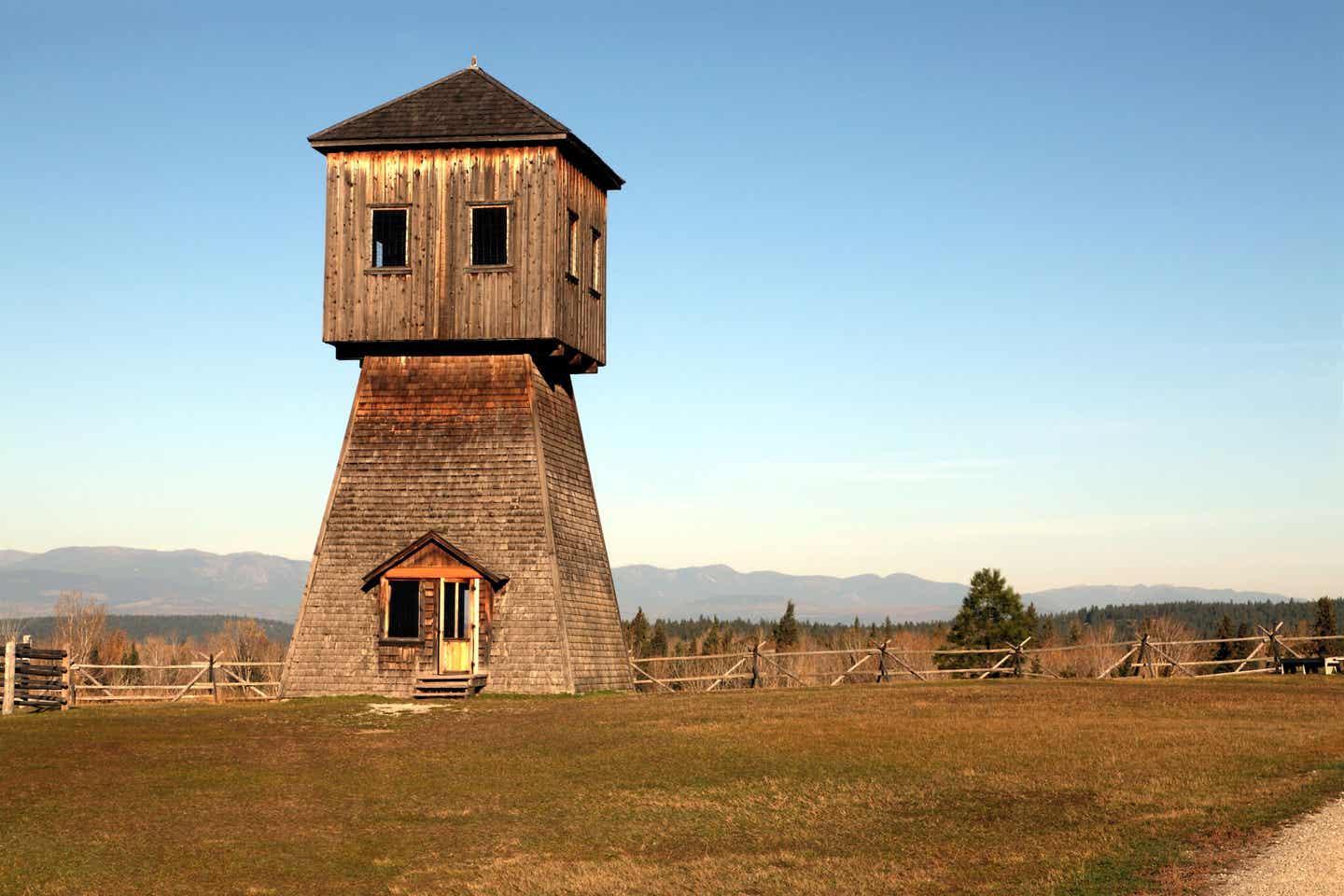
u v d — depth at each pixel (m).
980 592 81.00
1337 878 14.80
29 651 39.00
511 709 35.59
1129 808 19.36
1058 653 82.25
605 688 42.78
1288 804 18.72
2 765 26.84
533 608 40.97
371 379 43.91
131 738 30.59
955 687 38.03
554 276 42.50
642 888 17.08
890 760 24.58
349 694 40.97
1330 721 28.30
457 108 43.88
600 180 47.59
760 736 27.95
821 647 100.81
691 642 109.69
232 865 19.03
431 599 41.06
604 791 23.22
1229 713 29.92
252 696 43.41
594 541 45.69
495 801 22.86
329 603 41.84
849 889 16.36
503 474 42.44
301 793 23.92
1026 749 24.95
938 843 18.31
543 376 44.75
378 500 42.59
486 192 42.94
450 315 42.72
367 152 43.53
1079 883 15.70
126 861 19.27
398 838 20.39
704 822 20.53
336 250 43.44
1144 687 37.16
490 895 17.16
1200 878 15.31
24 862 19.23
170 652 88.38
